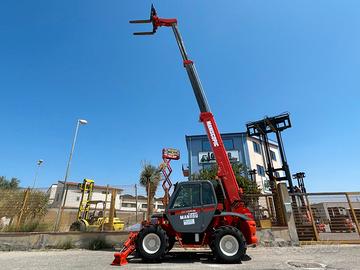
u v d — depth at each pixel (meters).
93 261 7.26
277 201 10.93
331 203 10.75
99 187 17.55
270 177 21.08
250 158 32.88
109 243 10.25
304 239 10.37
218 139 8.41
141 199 15.47
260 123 22.55
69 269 6.11
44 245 10.16
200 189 7.44
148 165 19.61
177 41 9.56
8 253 9.27
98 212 16.58
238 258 6.51
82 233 10.38
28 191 11.82
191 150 33.91
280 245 9.83
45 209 11.86
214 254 6.70
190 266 6.25
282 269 5.79
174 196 7.49
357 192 10.77
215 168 22.38
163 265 6.46
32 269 6.17
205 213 7.13
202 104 8.86
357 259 6.97
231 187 7.89
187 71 9.27
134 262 6.96
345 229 10.45
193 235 7.30
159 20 9.62
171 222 7.19
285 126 21.56
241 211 7.61
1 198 11.55
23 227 10.73
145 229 7.13
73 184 16.75
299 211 10.72
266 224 10.48
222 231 6.78
